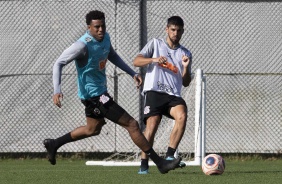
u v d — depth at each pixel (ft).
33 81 149.69
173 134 97.55
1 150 150.10
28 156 152.66
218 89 150.51
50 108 150.30
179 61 99.45
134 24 148.87
